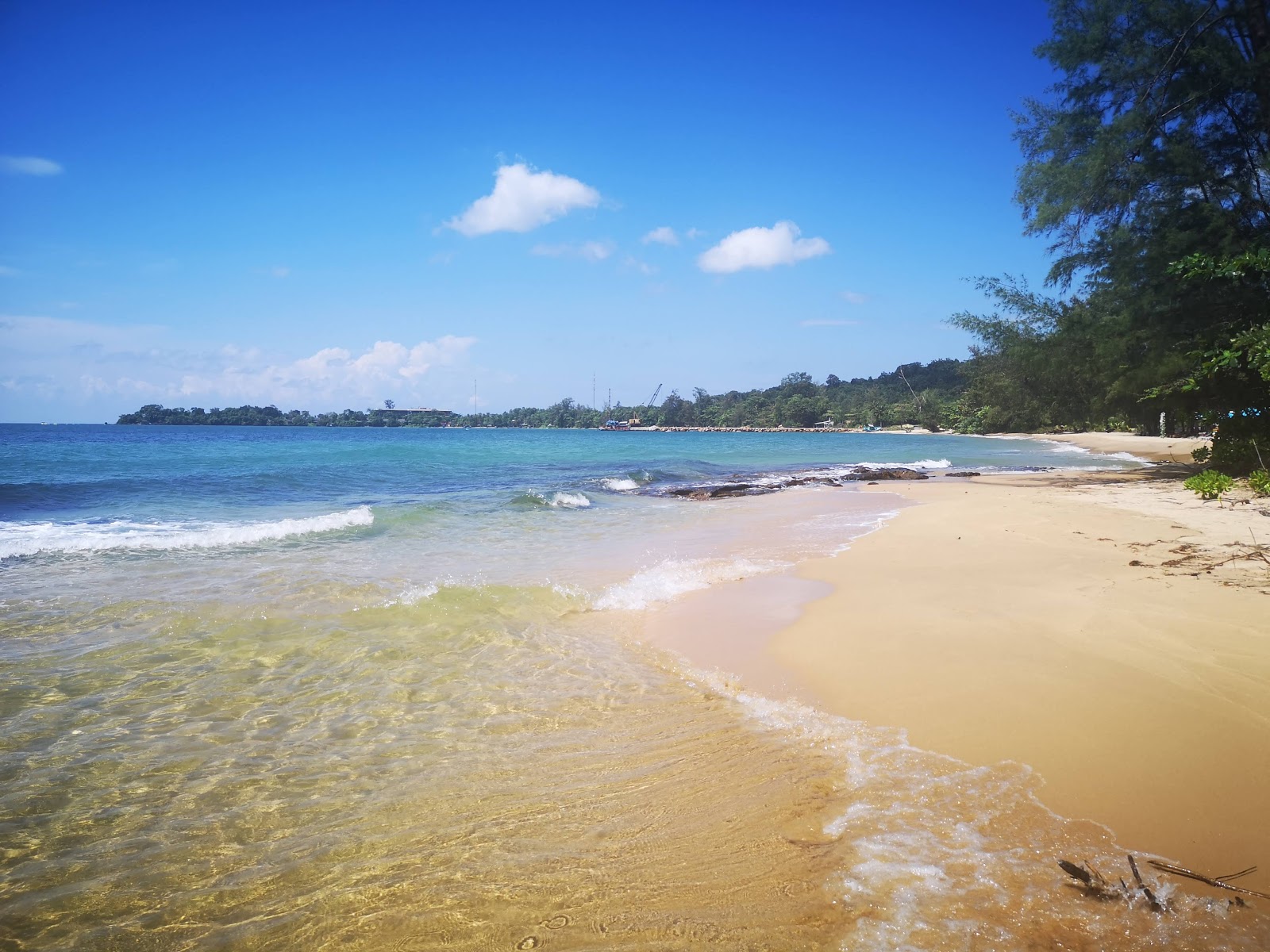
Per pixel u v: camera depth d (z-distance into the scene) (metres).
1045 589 6.66
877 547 9.73
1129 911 2.49
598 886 2.79
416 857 3.01
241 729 4.27
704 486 20.58
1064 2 17.97
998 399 81.75
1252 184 16.55
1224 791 3.18
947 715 4.16
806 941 2.43
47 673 5.11
